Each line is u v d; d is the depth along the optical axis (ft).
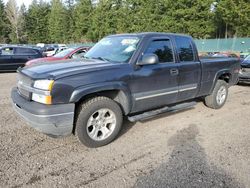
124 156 13.28
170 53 17.10
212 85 20.51
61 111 12.37
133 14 159.63
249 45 109.70
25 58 49.29
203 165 12.44
